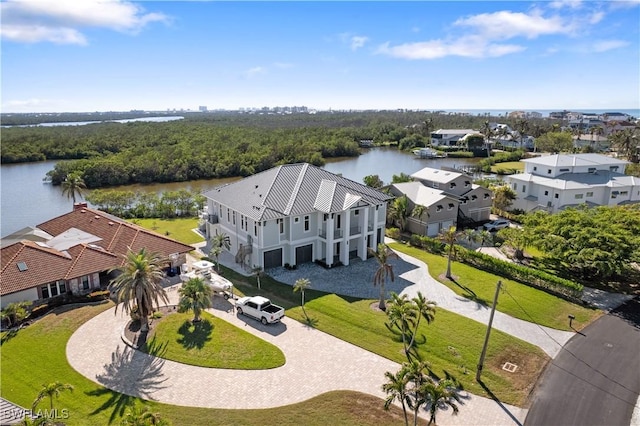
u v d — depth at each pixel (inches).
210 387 949.8
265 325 1219.9
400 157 5674.2
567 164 2476.6
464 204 2257.6
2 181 3865.7
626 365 1064.2
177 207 2556.6
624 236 1477.6
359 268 1653.5
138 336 1142.3
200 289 1198.9
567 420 876.0
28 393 920.3
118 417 851.4
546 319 1282.0
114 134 6279.5
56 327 1182.3
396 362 1055.6
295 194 1663.4
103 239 1656.0
